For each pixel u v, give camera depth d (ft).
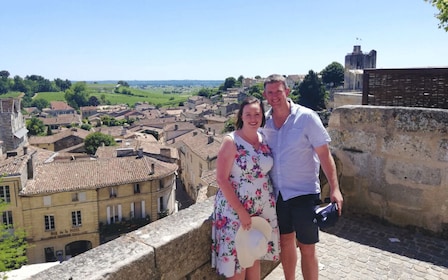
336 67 297.12
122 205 97.86
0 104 178.70
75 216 92.73
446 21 24.80
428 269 11.05
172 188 110.32
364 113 14.05
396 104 14.89
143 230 8.06
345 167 14.80
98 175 97.09
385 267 11.19
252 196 7.75
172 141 221.66
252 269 8.42
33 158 94.63
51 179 93.04
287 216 8.82
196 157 140.46
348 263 11.46
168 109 485.15
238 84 614.34
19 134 188.24
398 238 12.91
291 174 8.63
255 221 7.88
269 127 8.99
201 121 312.91
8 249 52.95
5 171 85.92
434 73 13.58
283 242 9.25
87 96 615.98
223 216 7.85
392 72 14.83
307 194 8.71
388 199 13.78
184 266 8.00
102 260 6.82
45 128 331.77
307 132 8.46
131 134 247.91
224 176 7.59
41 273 6.38
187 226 8.20
